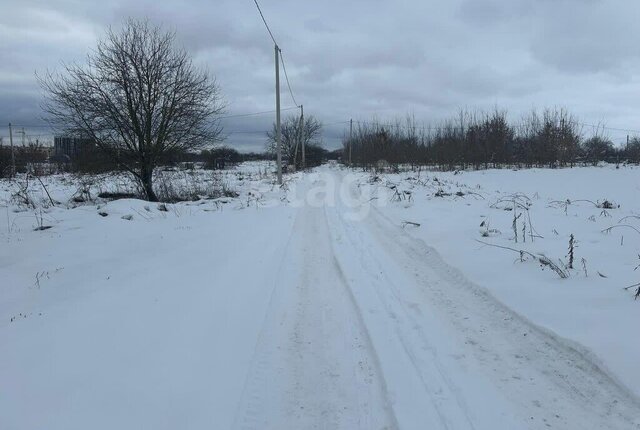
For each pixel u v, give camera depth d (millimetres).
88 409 3373
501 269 6676
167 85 16766
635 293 5316
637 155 36250
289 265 7598
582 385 3730
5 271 6961
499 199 13977
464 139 34031
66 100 16047
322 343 4684
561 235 8695
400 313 5387
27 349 4297
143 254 8180
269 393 3781
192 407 3502
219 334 4812
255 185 24250
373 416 3475
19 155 33562
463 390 3734
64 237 9227
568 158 30281
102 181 18250
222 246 8914
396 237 9711
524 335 4656
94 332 4695
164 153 17312
